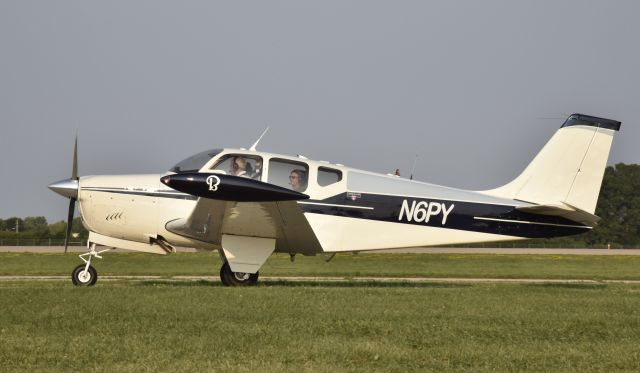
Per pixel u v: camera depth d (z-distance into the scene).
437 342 26.95
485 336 28.25
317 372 22.16
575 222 53.19
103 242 50.69
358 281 59.50
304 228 47.66
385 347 25.55
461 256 106.38
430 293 41.50
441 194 52.31
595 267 90.94
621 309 35.62
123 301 35.00
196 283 52.22
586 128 52.81
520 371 22.92
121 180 50.59
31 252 114.81
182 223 48.72
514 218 52.78
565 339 27.94
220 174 44.69
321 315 32.06
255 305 34.41
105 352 24.27
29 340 25.81
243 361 23.39
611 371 23.08
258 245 49.16
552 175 53.03
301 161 49.97
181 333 27.42
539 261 99.00
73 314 31.05
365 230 51.09
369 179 51.41
